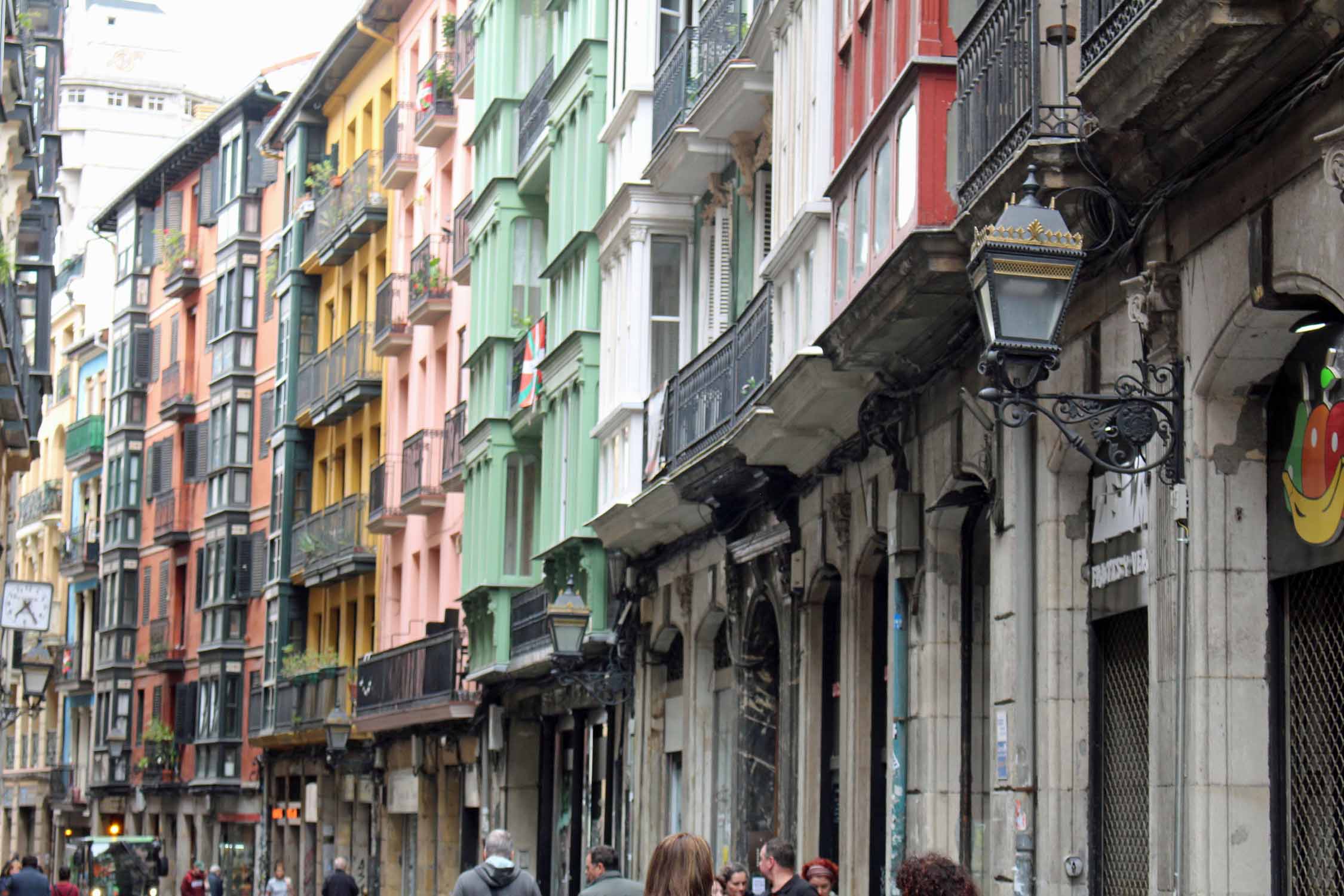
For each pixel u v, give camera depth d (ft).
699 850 46.60
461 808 193.47
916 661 83.10
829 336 82.43
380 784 217.15
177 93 414.00
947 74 73.56
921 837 81.56
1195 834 53.78
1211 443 54.49
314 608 248.93
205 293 293.43
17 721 365.20
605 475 139.23
